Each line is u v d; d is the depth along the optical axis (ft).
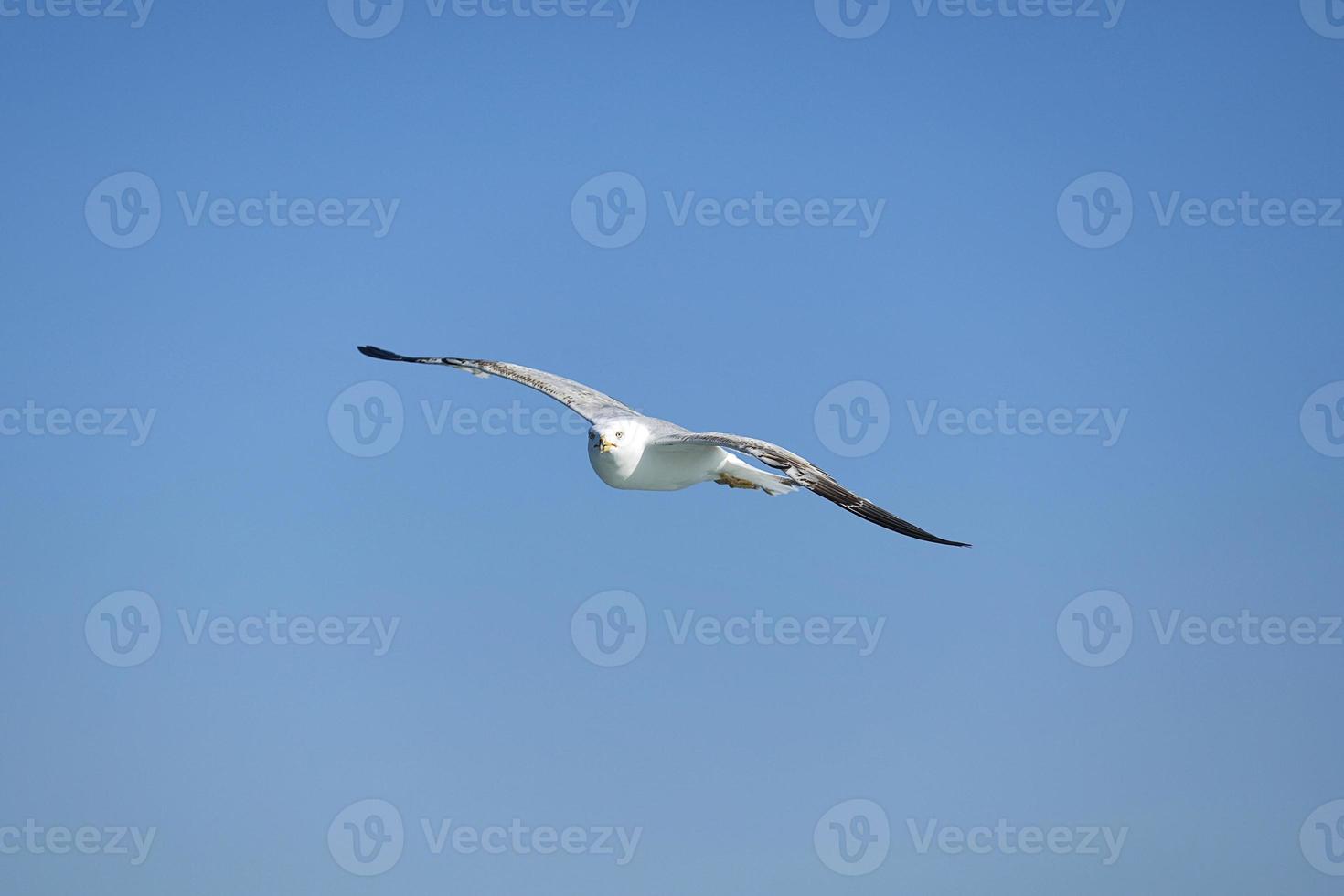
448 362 59.21
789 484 49.73
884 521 44.47
